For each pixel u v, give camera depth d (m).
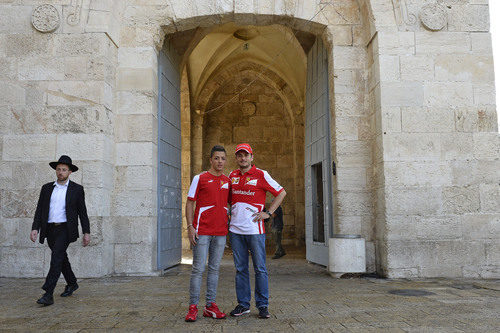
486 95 7.12
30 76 6.98
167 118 8.38
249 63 15.70
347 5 7.81
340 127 7.55
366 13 7.54
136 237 7.04
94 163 6.71
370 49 7.54
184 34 9.06
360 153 7.51
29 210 6.72
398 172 6.86
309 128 9.59
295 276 7.06
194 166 15.34
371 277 6.79
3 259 6.63
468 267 6.69
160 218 7.55
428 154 6.93
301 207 15.41
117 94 7.37
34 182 6.77
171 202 8.45
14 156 6.82
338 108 7.59
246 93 16.50
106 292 5.34
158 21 7.56
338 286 5.86
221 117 16.39
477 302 4.58
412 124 6.98
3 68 7.02
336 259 6.83
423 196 6.83
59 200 4.70
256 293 3.88
